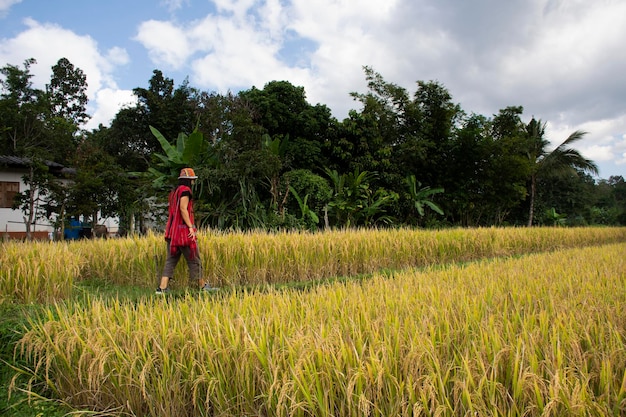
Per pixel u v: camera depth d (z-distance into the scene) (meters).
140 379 2.94
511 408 2.35
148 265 7.00
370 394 2.58
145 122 23.47
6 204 17.34
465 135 20.42
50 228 17.78
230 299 4.18
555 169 24.03
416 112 20.66
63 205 11.91
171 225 6.30
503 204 23.42
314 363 2.73
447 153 21.22
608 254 8.46
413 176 19.12
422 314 3.49
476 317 3.46
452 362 2.68
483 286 4.81
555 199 30.58
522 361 2.49
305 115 19.05
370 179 18.58
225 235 7.98
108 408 3.24
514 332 3.12
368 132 18.61
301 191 16.06
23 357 3.96
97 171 12.68
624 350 2.79
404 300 3.98
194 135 12.90
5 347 4.04
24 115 23.41
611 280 5.06
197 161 13.88
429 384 2.47
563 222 28.20
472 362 2.67
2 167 16.94
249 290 6.65
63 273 5.85
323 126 19.69
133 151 23.78
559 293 4.39
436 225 19.73
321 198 15.88
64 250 6.64
